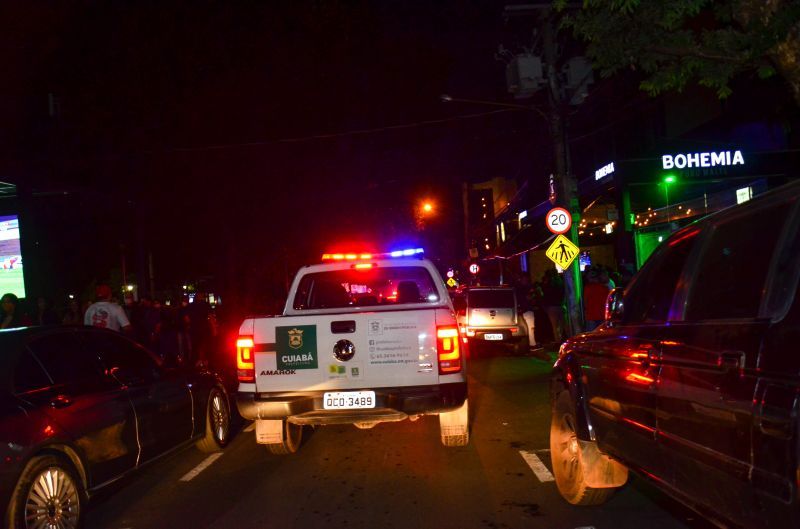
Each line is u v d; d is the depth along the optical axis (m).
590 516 5.45
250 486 6.65
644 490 6.11
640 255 20.98
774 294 3.09
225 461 7.68
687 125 19.06
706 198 18.08
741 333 3.18
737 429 3.11
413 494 6.18
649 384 4.05
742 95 15.84
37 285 20.75
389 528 5.33
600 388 4.91
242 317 24.12
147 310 16.06
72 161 17.94
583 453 5.25
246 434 9.14
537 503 5.82
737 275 3.48
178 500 6.30
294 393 6.61
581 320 15.38
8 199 21.95
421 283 8.67
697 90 18.34
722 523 3.40
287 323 6.63
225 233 23.33
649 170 15.66
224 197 21.41
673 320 3.99
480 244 50.75
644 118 21.81
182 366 7.70
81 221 23.67
